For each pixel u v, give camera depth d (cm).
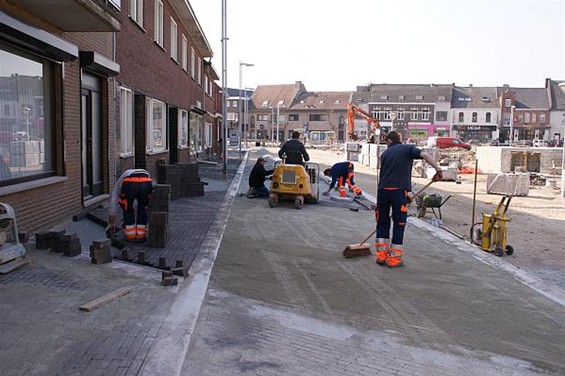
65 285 607
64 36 959
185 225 1054
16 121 823
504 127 9400
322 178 2334
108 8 887
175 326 509
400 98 9581
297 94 10656
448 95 9525
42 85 909
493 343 533
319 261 839
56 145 951
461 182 2508
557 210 1667
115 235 866
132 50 1462
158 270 689
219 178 2223
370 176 2791
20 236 745
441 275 780
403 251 930
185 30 2581
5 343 452
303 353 488
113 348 454
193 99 2967
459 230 1244
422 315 606
